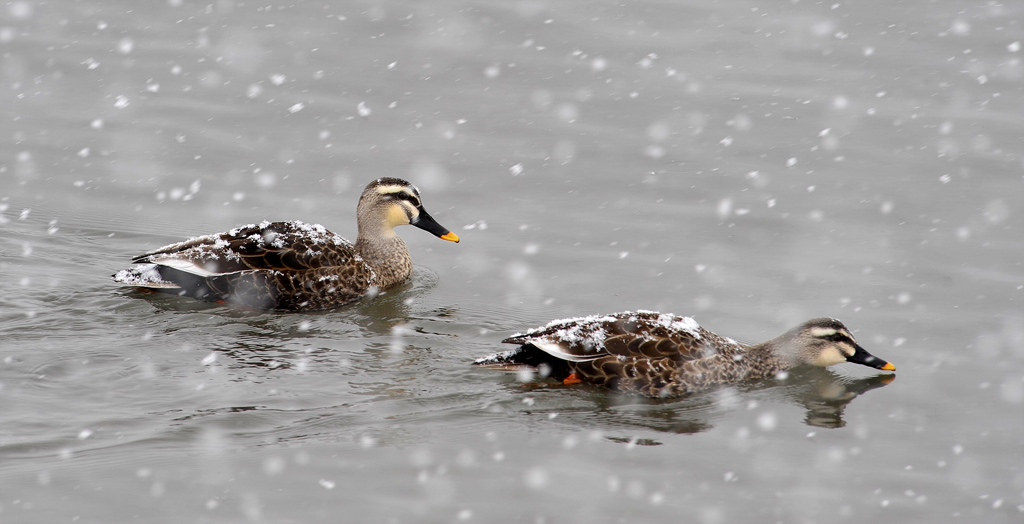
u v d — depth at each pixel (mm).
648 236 18281
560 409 13148
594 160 20797
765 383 14234
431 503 10961
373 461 11711
